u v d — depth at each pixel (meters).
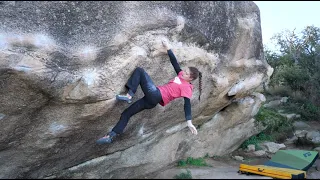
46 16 3.77
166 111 5.17
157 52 4.28
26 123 4.32
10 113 4.13
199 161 5.77
